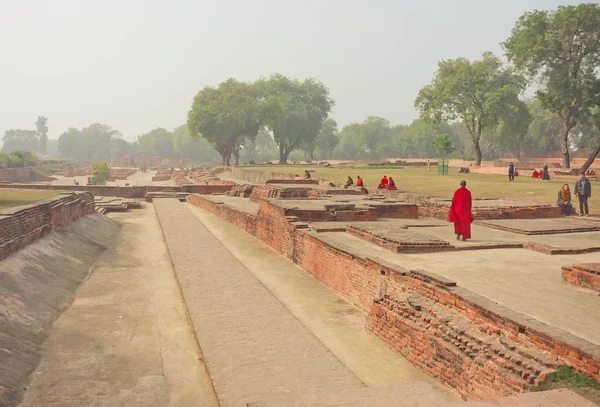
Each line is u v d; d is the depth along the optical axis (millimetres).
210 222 24953
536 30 38625
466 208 12883
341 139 142125
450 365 6715
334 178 36750
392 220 17234
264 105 72000
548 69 39656
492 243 12406
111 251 17594
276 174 40281
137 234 21469
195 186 40969
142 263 15570
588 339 6215
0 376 6836
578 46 38469
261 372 7008
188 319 10039
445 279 8086
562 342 5570
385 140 135125
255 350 7777
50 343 8781
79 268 14312
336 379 6824
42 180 65500
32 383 7195
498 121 54219
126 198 36375
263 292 11047
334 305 10984
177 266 13562
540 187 25391
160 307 11016
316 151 156375
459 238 13078
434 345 7113
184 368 7848
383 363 7703
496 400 4789
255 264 15133
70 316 10320
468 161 74250
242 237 20172
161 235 21156
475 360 6242
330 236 14086
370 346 8438
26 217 13938
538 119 79688
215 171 71750
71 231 17656
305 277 13539
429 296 8211
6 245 11711
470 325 6992
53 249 14562
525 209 17016
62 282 12453
